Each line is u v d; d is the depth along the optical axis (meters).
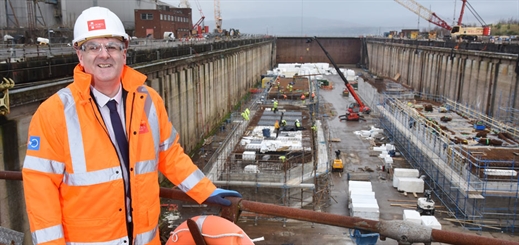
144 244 3.82
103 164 3.55
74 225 3.61
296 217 4.08
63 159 3.54
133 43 38.50
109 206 3.62
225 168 26.14
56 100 3.49
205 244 3.81
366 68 112.75
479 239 3.64
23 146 17.11
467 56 49.28
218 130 47.41
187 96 38.47
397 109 44.62
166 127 4.02
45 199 3.44
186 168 4.08
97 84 3.67
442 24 104.50
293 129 34.16
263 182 24.69
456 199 25.62
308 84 61.56
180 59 36.34
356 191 25.64
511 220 23.98
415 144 34.69
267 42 104.62
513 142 30.48
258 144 29.12
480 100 45.38
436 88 59.81
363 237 20.70
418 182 28.33
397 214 25.44
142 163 3.72
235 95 65.19
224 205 4.06
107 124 3.72
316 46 117.25
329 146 37.03
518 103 37.53
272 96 52.94
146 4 70.69
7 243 4.93
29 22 40.03
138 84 3.81
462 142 30.28
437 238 3.76
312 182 25.39
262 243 21.53
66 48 26.06
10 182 16.41
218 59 52.34
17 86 17.00
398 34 114.38
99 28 3.49
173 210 23.94
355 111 55.47
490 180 24.06
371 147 39.62
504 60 40.41
